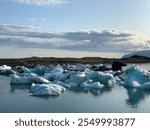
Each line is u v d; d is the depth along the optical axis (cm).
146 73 3500
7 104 2292
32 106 2212
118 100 2552
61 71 4600
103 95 2822
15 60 9275
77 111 2058
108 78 3569
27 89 3228
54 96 2689
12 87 3425
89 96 2739
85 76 3550
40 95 2722
